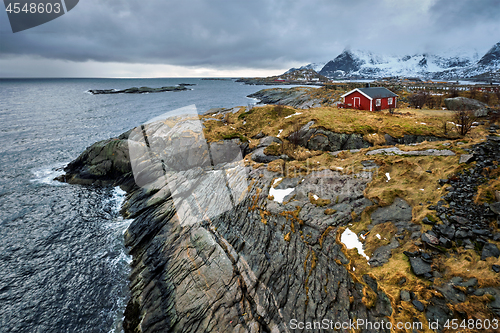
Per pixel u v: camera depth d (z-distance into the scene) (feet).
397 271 30.32
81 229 63.93
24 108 288.30
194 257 33.22
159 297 35.40
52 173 100.78
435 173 43.37
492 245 29.25
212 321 28.84
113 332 38.52
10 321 42.45
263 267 33.24
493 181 37.27
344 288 30.50
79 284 47.73
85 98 391.45
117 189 83.76
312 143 72.28
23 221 68.69
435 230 33.50
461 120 69.97
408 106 127.65
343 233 37.24
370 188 43.91
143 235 51.24
